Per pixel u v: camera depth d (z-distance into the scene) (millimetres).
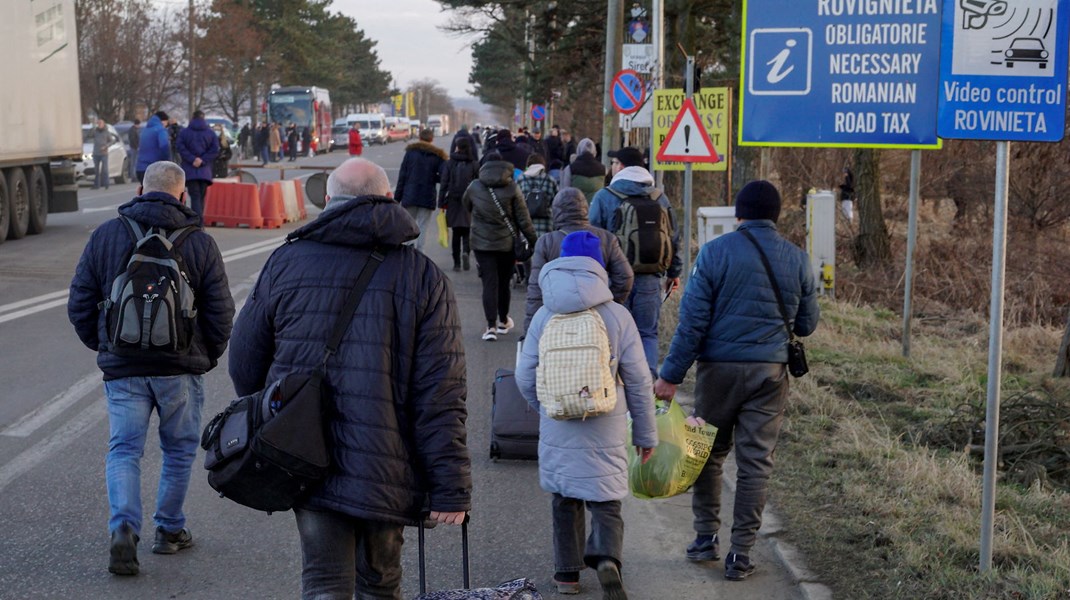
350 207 3842
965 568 5625
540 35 35094
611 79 22531
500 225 12109
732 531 5855
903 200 22641
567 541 5617
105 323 5609
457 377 3883
